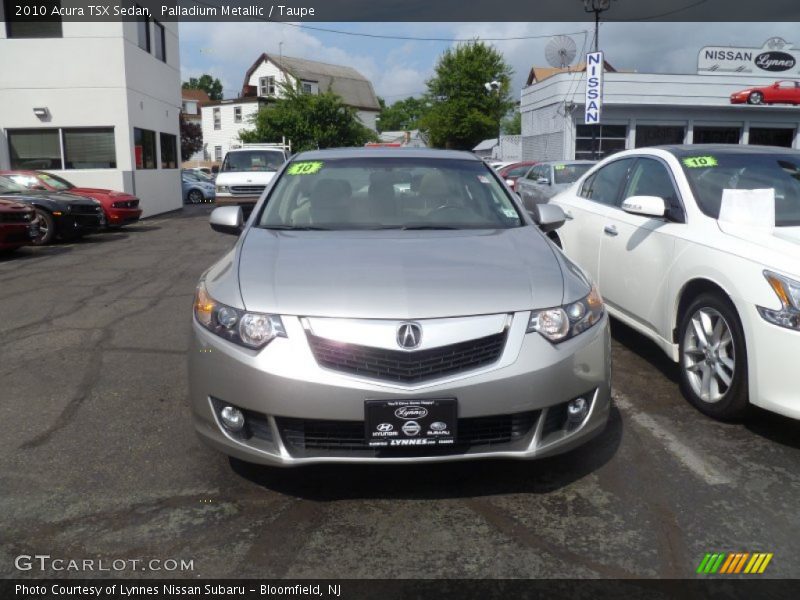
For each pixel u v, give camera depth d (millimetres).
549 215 4484
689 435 3836
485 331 2967
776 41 29688
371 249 3551
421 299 3006
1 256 11453
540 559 2738
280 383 2916
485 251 3549
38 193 13461
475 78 44438
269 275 3256
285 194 4402
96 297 7867
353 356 2922
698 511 3068
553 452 3084
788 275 3496
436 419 2889
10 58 17953
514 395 2939
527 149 33781
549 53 29469
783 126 30250
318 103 42375
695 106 29203
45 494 3283
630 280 4902
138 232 15477
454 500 3189
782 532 2900
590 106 24406
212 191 29531
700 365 4148
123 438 3904
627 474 3406
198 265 10250
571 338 3113
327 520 3043
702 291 4125
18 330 6363
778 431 3879
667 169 4871
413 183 4449
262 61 64750
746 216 4078
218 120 62688
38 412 4316
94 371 5121
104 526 3008
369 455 2992
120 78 18281
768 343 3514
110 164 18656
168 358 5426
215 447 3158
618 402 4324
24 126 18172
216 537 2920
